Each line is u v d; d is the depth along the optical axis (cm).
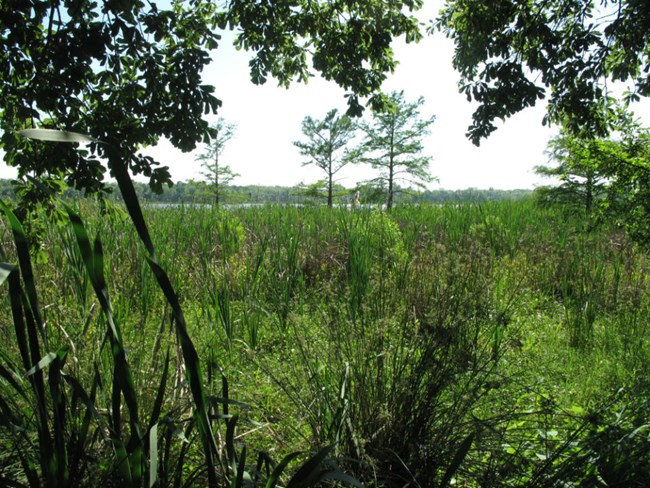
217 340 490
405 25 547
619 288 704
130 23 388
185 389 307
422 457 258
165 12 412
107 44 378
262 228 990
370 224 834
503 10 523
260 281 669
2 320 364
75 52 367
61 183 459
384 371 295
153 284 635
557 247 880
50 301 441
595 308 646
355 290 514
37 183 145
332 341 333
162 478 210
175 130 418
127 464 169
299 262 820
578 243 878
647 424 265
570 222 1128
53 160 399
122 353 165
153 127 418
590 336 566
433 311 323
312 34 542
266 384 373
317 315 428
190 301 659
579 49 539
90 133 405
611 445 253
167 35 432
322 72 566
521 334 525
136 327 423
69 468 199
